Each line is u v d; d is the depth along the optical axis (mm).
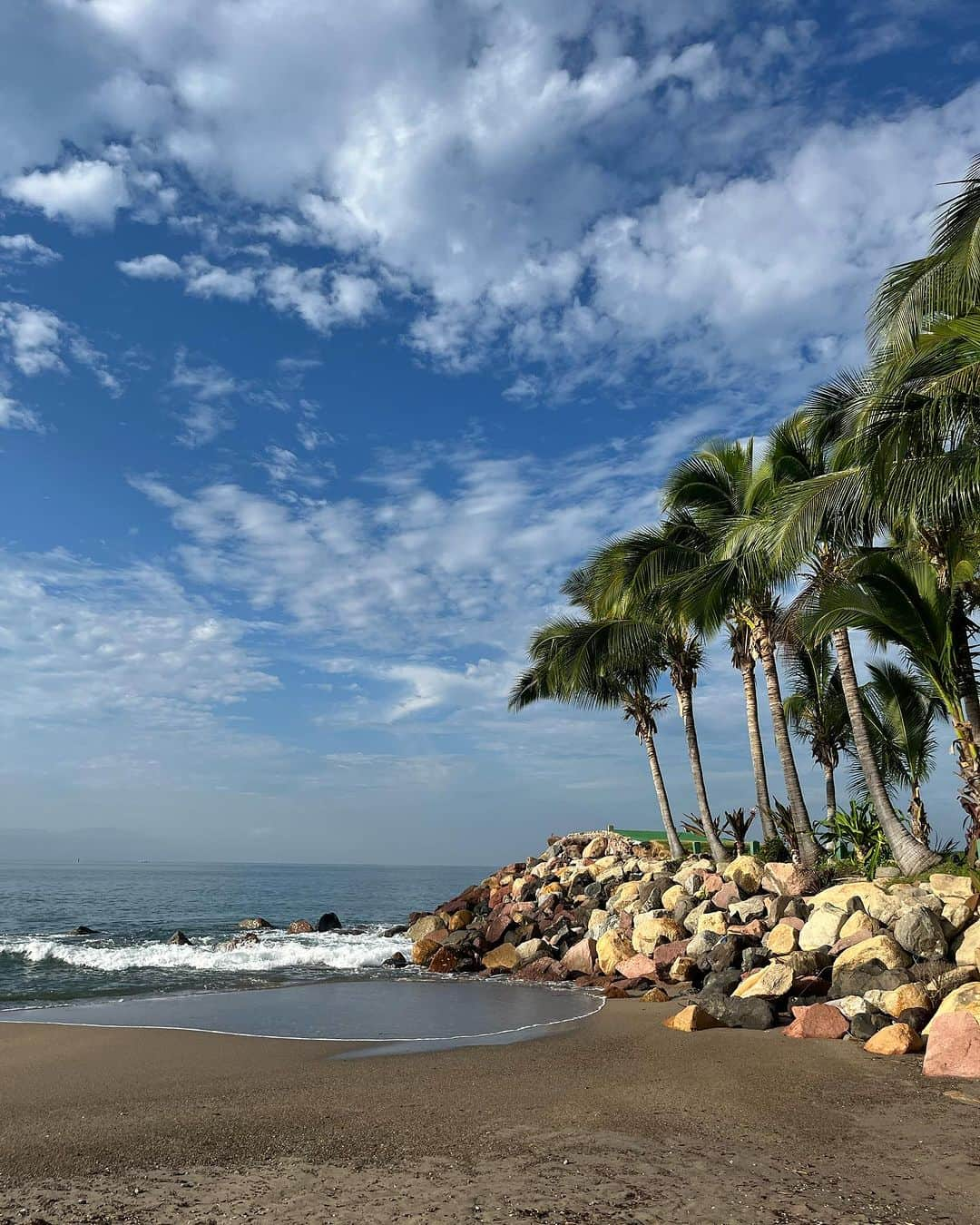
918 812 22062
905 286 12969
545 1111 7688
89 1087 8742
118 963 21188
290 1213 5180
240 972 19984
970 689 17203
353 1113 7629
